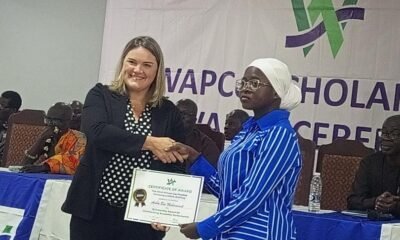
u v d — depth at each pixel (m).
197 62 6.27
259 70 2.20
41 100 7.25
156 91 2.51
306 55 5.81
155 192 2.35
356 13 5.64
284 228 2.11
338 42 5.70
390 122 3.68
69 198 2.40
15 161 5.11
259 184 2.05
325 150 4.57
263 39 5.99
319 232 3.09
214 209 3.38
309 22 5.81
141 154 2.45
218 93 6.16
